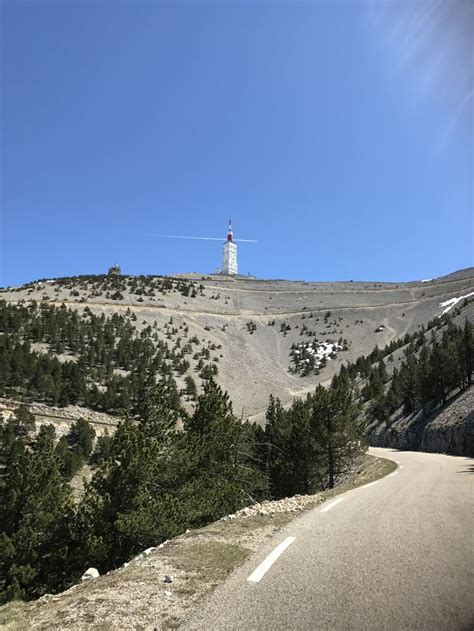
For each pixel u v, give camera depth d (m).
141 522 16.72
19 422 48.34
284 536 8.75
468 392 54.75
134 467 18.66
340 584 5.85
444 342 75.12
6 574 18.66
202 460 25.44
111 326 112.38
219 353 128.12
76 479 43.91
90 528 17.98
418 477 19.47
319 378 122.31
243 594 5.61
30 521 20.58
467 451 42.59
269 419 45.38
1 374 59.53
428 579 5.95
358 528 9.15
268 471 35.88
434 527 8.95
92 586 6.50
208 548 7.97
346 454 34.53
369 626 4.64
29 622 5.25
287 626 4.67
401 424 68.88
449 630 4.54
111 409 64.06
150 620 5.00
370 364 114.62
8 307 102.00
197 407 28.36
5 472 23.47
